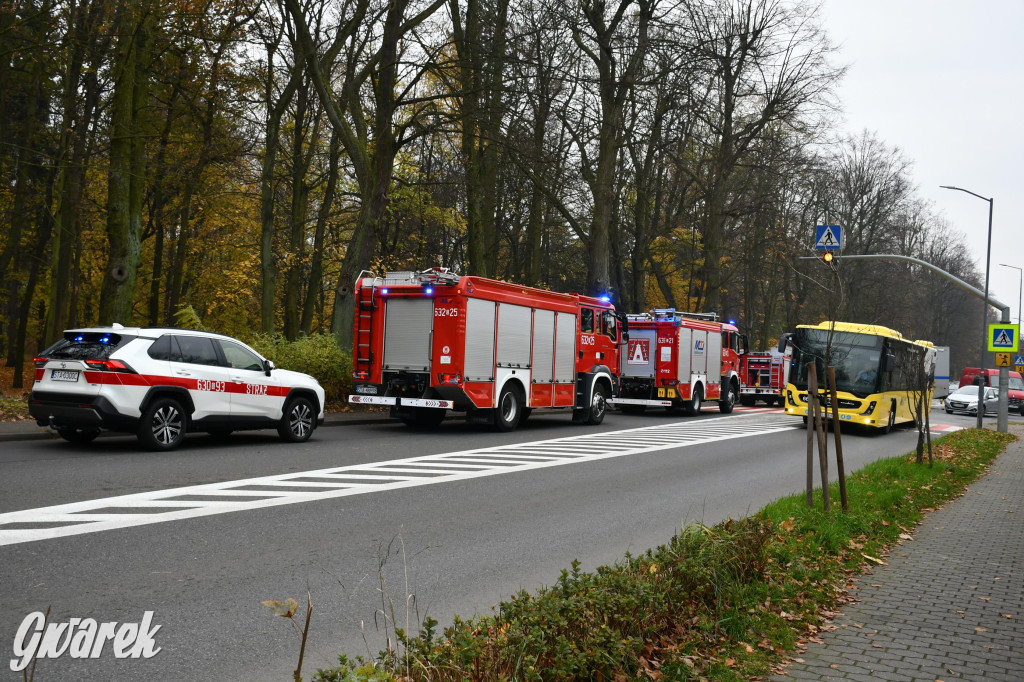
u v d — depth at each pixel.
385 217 32.47
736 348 32.28
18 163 20.33
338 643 4.85
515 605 4.15
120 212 18.48
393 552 7.08
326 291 41.03
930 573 6.91
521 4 23.31
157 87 22.61
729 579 5.54
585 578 4.60
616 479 12.20
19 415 15.30
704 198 37.06
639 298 36.47
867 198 50.25
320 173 30.19
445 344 17.28
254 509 8.52
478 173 27.16
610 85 28.11
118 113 18.33
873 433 24.34
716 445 18.11
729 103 34.75
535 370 19.64
